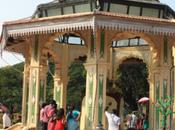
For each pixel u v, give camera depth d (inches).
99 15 718.5
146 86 1582.2
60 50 986.1
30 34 801.6
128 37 902.4
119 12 785.6
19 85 2346.2
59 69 992.2
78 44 1003.3
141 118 908.6
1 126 1151.6
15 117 1274.6
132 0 792.3
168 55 828.0
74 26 738.2
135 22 746.8
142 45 997.8
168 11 834.2
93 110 752.3
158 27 764.6
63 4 805.2
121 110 965.2
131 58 1026.7
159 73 832.3
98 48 762.2
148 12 807.1
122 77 1562.5
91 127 752.3
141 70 1573.6
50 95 1876.2
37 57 829.8
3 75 2338.8
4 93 2285.9
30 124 824.9
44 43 826.8
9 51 963.3
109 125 701.9
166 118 805.2
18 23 804.6
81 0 781.9
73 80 1990.7
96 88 754.2
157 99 832.3
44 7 834.8
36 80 828.0
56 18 754.2
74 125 674.8
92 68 764.6
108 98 951.6
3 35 854.5
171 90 887.7
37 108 821.2
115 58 1032.8
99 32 762.2
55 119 650.2
